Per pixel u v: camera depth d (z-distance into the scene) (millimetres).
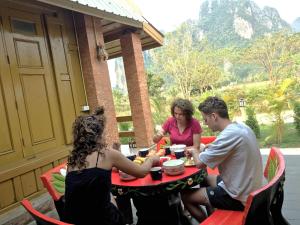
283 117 8664
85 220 1985
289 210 3510
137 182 2463
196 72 17516
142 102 7133
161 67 19438
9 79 3887
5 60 3863
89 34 5410
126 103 17312
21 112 4004
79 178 1983
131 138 7809
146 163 2447
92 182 1968
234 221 2232
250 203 1602
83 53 5414
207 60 18688
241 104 10016
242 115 10109
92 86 5449
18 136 3916
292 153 6129
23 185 3889
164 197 2797
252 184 2277
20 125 3967
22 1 4242
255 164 2279
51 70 4672
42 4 4598
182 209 3244
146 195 2375
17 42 4094
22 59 4133
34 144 4156
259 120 9891
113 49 8633
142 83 7242
